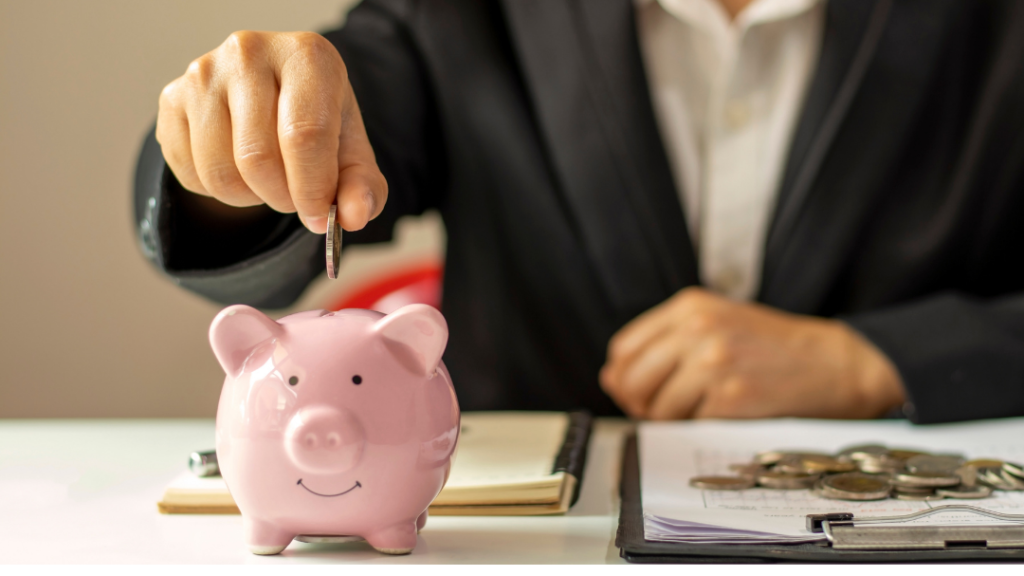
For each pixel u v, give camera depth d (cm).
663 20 117
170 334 187
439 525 48
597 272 114
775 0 109
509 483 50
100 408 187
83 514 50
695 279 110
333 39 102
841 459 57
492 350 118
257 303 67
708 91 117
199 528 47
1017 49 107
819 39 108
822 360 92
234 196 45
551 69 111
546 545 43
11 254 183
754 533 41
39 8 177
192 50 181
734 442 71
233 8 181
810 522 42
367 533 41
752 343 92
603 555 41
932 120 110
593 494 56
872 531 40
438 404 42
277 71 44
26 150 181
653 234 109
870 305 110
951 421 81
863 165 106
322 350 40
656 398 95
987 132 108
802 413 91
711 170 116
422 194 118
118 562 40
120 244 184
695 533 42
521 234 117
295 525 41
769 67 115
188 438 77
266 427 39
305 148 41
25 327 185
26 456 69
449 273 122
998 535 39
